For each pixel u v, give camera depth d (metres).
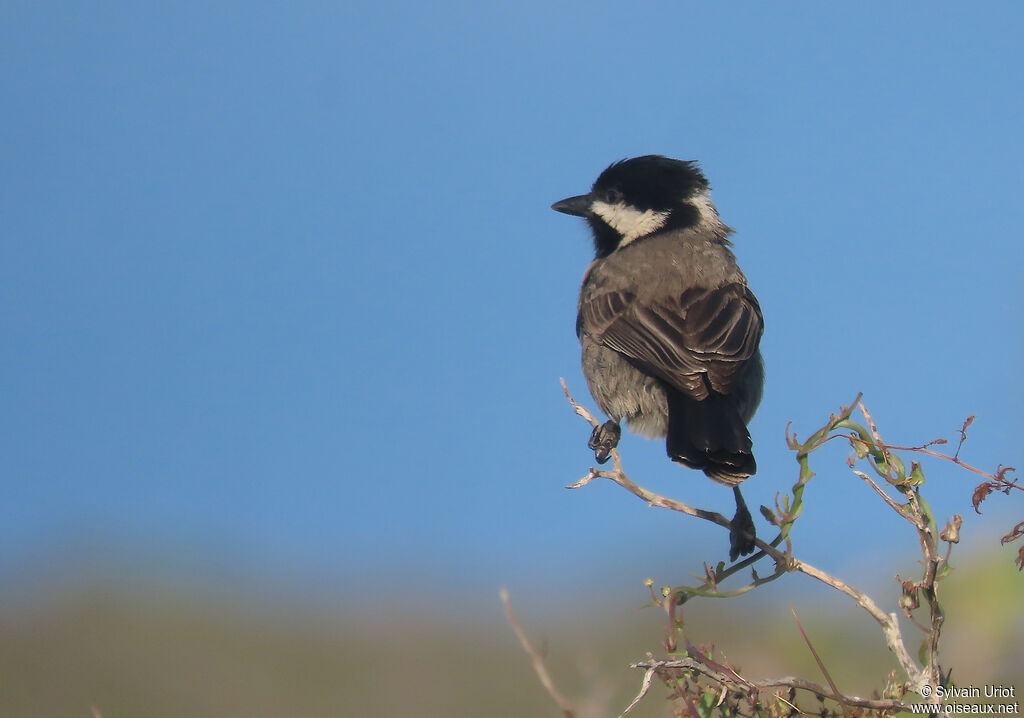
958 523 6.70
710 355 11.09
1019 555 7.02
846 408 7.09
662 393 11.49
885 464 6.90
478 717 15.16
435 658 17.48
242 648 18.16
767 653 9.53
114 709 16.34
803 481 7.09
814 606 12.82
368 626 19.34
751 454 10.01
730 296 11.78
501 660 17.17
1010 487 6.67
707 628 15.02
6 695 16.64
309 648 18.22
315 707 16.02
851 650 9.81
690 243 12.77
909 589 6.77
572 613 19.08
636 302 11.77
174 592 20.55
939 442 6.78
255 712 15.86
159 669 17.50
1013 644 8.44
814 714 6.96
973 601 8.53
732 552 9.70
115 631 18.69
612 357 11.83
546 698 15.16
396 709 15.63
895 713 6.71
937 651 6.72
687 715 6.96
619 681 14.16
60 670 17.22
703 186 13.69
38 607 19.81
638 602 19.03
